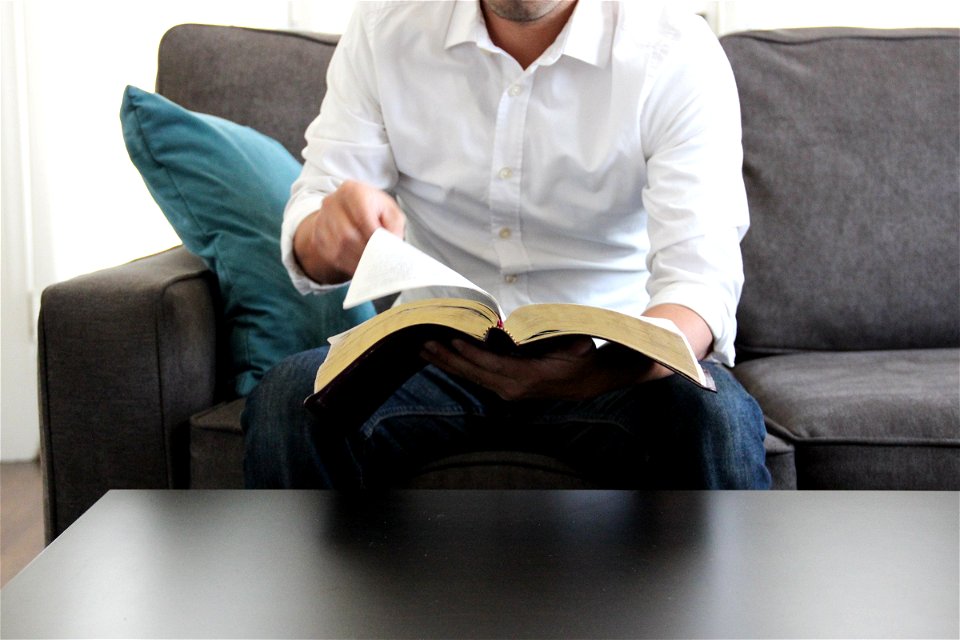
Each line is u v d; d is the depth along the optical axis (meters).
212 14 2.50
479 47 1.34
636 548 0.71
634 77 1.30
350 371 0.80
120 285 1.35
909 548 0.71
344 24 2.45
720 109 1.30
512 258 1.43
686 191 1.24
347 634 0.58
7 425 2.56
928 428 1.30
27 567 0.69
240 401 1.42
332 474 1.15
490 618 0.60
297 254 1.29
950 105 1.79
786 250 1.74
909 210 1.74
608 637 0.57
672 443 1.17
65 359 1.34
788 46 1.83
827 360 1.64
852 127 1.77
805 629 0.58
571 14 1.33
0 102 2.44
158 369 1.34
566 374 0.92
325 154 1.42
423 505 0.82
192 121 1.52
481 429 1.29
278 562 0.70
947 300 1.72
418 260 0.86
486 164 1.39
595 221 1.39
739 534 0.74
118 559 0.71
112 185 2.52
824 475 1.31
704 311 1.13
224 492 0.87
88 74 2.48
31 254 2.50
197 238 1.49
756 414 1.18
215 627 0.59
